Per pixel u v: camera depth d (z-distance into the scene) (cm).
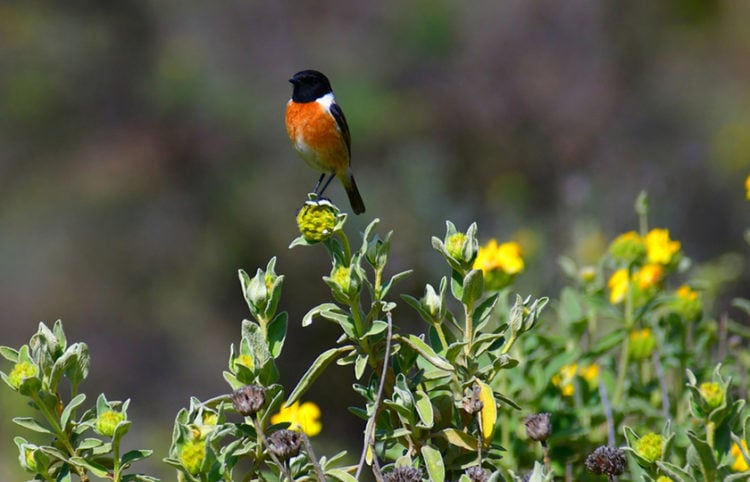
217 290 1927
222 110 2078
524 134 2069
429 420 318
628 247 481
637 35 2181
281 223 1938
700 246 1600
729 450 310
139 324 1867
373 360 337
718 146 1822
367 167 1981
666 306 485
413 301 338
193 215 1986
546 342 461
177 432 307
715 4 2200
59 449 314
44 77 2123
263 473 325
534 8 2186
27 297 1870
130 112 2142
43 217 1991
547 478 285
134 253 1945
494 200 1856
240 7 2200
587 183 1424
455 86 2141
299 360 1652
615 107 2078
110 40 2183
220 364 1819
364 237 336
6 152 2055
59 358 306
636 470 374
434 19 2188
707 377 467
